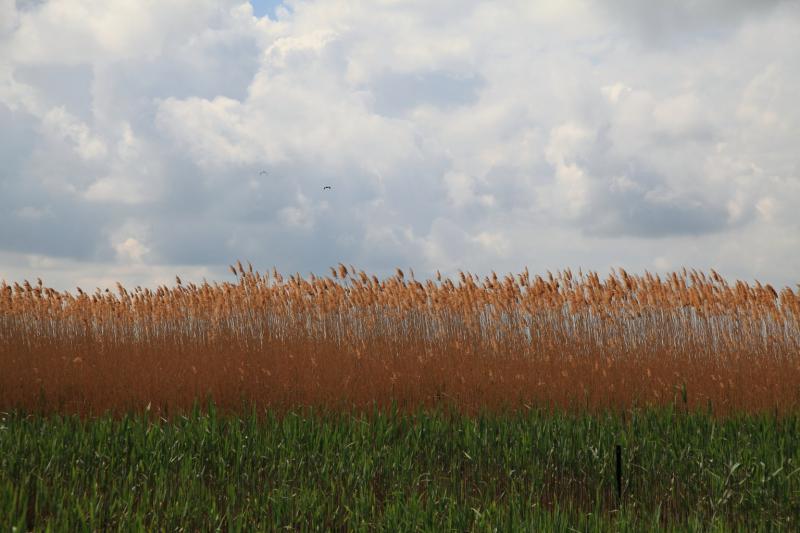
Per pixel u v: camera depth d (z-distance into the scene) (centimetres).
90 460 752
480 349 1341
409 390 1098
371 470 754
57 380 1141
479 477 781
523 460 813
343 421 909
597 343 1348
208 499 667
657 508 652
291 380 1126
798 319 1337
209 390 1052
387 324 1430
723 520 685
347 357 1258
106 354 1355
